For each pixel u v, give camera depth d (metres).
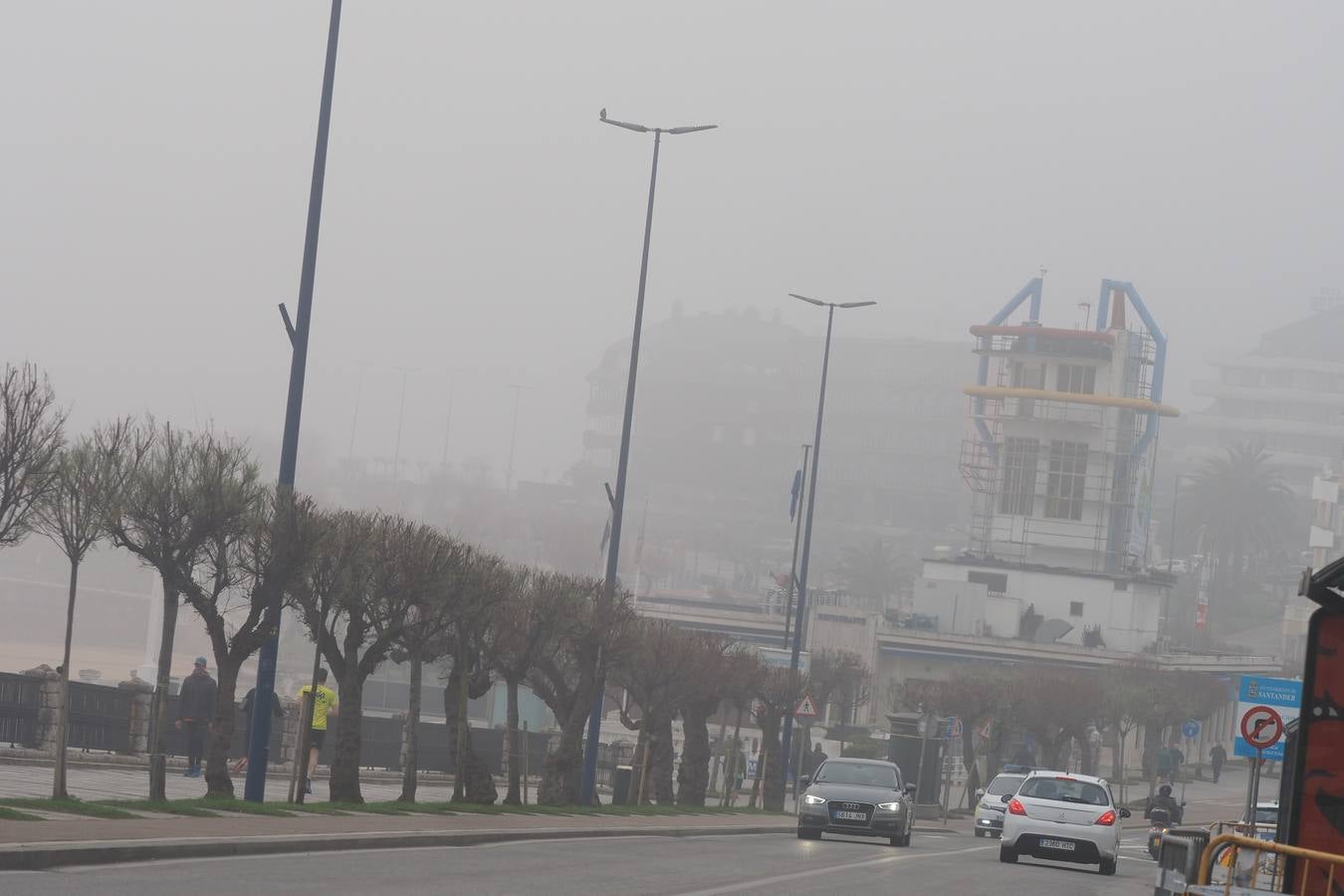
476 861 23.52
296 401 29.22
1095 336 151.12
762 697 65.38
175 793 31.81
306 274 29.42
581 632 44.38
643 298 51.38
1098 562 148.75
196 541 26.38
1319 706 11.77
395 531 32.78
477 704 77.06
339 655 32.34
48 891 15.16
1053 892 26.78
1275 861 12.06
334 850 23.50
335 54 30.06
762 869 26.19
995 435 154.00
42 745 37.84
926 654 138.88
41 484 23.06
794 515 94.06
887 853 35.31
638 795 51.06
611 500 50.00
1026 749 119.88
